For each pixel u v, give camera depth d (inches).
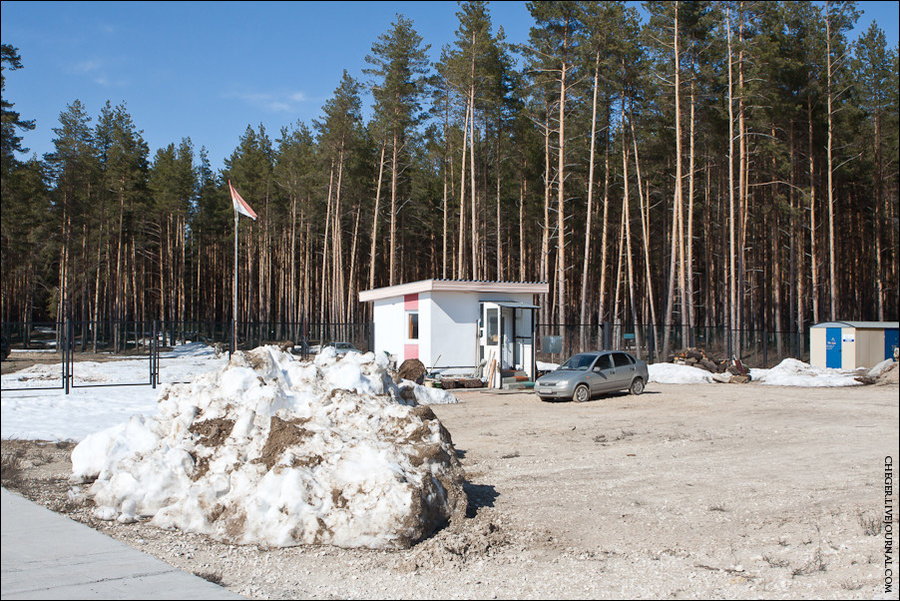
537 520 320.8
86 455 387.2
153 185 2647.6
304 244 2810.0
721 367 1311.5
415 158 2415.1
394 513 284.8
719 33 1563.7
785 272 2222.0
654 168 1914.4
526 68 1692.9
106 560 252.7
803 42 1711.4
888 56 1818.4
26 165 2070.6
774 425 644.1
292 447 318.3
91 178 2186.3
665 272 2197.3
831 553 267.6
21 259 2346.2
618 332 1754.4
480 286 1061.8
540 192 2118.6
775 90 1649.9
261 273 2748.5
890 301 2388.0
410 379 944.3
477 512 331.3
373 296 1210.0
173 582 229.3
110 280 2564.0
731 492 373.7
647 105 1791.3
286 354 444.5
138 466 332.2
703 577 242.2
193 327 2532.0
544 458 482.0
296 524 284.7
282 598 222.1
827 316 2010.3
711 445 533.0
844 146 1734.7
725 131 1768.0
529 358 1064.8
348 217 2534.5
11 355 1471.5
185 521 304.2
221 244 3095.5
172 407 382.0
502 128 1977.1
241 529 289.1
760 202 1956.2
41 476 400.5
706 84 1641.2
